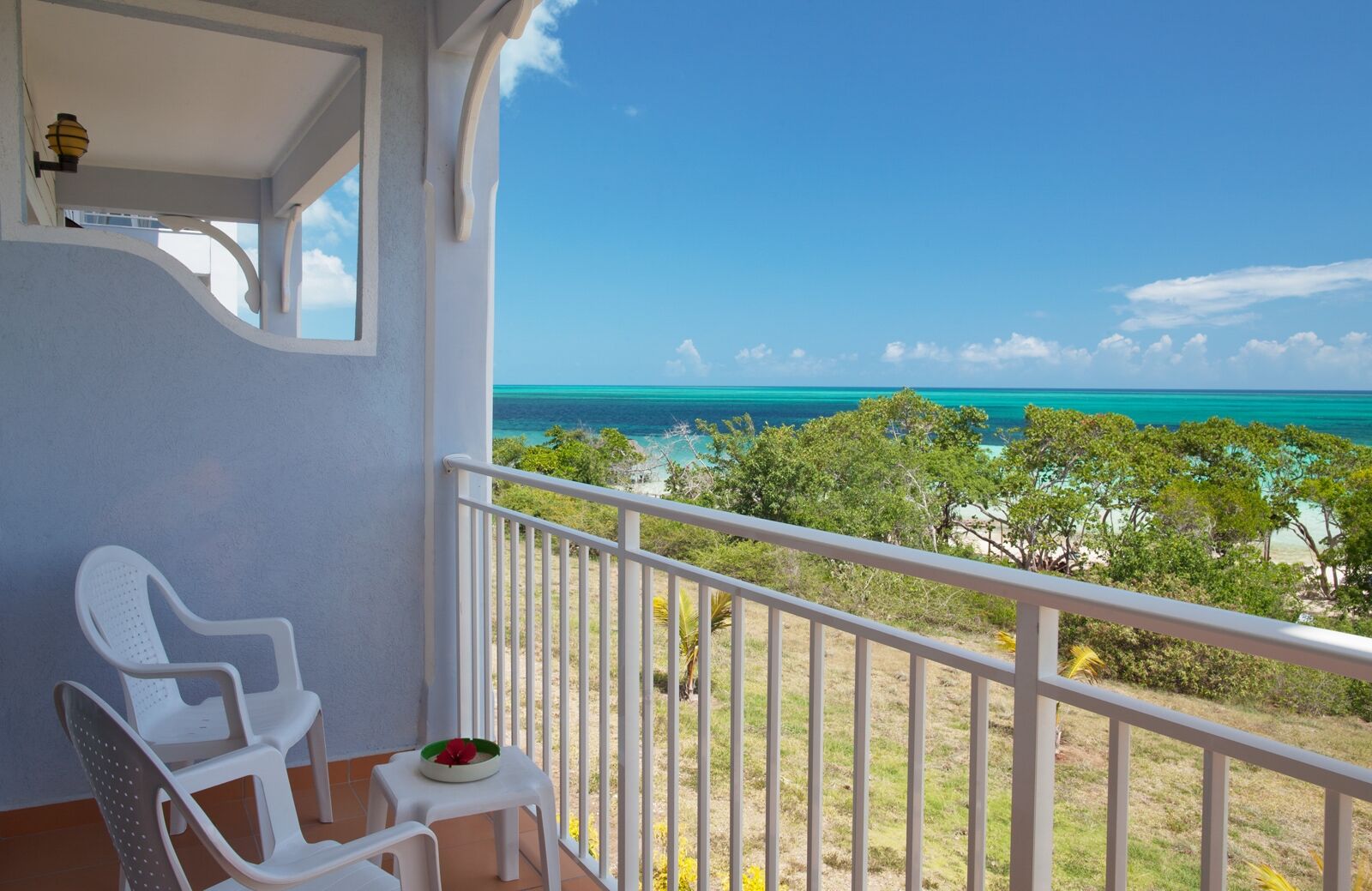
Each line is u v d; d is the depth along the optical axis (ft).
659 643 36.60
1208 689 35.65
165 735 7.28
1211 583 58.44
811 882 4.35
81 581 7.27
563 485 7.05
